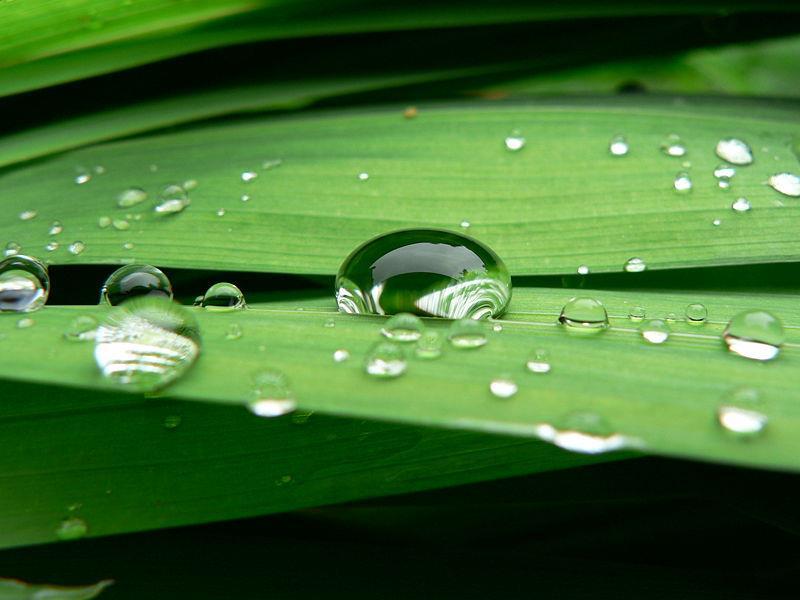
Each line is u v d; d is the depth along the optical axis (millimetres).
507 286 78
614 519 79
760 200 84
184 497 74
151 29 89
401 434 76
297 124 93
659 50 101
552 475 79
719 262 81
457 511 78
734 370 70
